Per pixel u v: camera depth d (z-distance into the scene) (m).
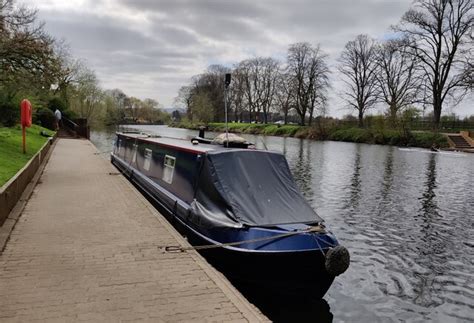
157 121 129.50
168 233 8.19
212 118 97.12
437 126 49.97
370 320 7.42
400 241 12.14
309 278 7.12
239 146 10.37
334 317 7.46
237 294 5.47
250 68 89.38
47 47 20.75
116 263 6.47
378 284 9.02
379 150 43.50
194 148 9.88
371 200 17.92
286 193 8.34
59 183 13.92
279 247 6.89
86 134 42.56
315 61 68.50
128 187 13.54
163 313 4.86
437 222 14.37
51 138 30.25
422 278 9.41
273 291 7.12
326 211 15.81
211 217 7.86
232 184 8.12
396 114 52.03
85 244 7.36
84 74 63.88
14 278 5.71
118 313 4.82
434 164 31.08
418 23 48.06
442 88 48.62
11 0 27.25
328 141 60.12
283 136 71.19
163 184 11.59
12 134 23.83
